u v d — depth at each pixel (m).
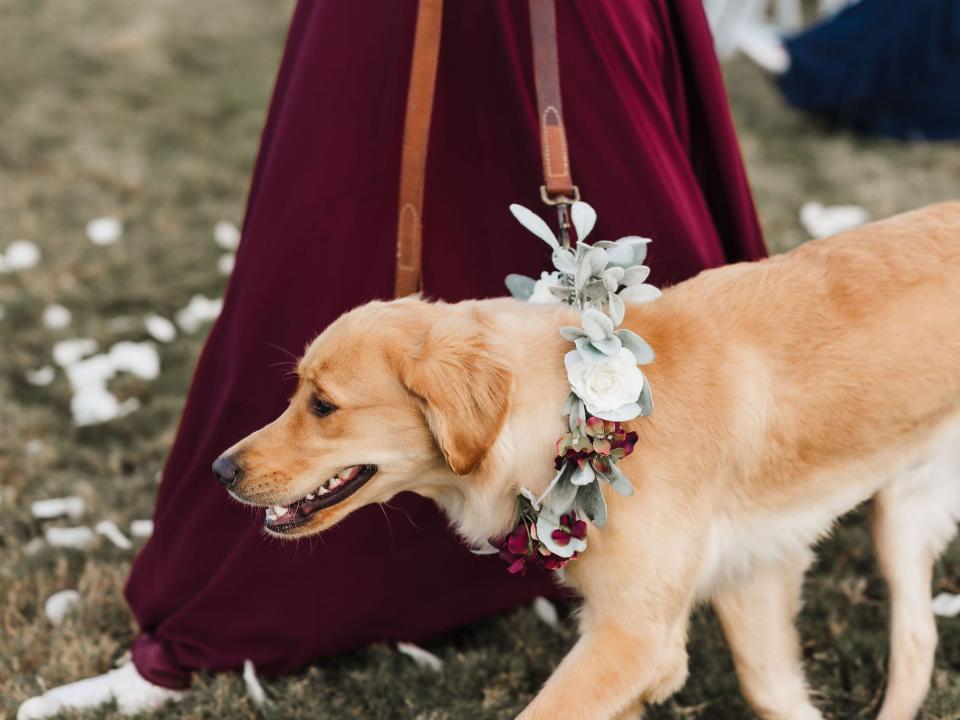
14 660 3.14
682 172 2.97
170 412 4.52
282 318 2.88
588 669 2.29
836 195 6.28
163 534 3.11
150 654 3.04
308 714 2.89
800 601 2.83
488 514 2.41
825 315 2.48
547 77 2.65
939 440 2.69
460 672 3.04
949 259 2.57
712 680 2.99
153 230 6.35
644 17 2.86
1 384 4.77
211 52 9.62
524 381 2.28
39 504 3.85
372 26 2.79
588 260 2.32
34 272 5.82
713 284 2.52
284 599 3.00
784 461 2.50
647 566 2.30
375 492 2.44
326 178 2.82
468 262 2.93
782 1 8.66
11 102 8.43
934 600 3.19
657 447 2.32
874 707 2.90
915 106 7.07
